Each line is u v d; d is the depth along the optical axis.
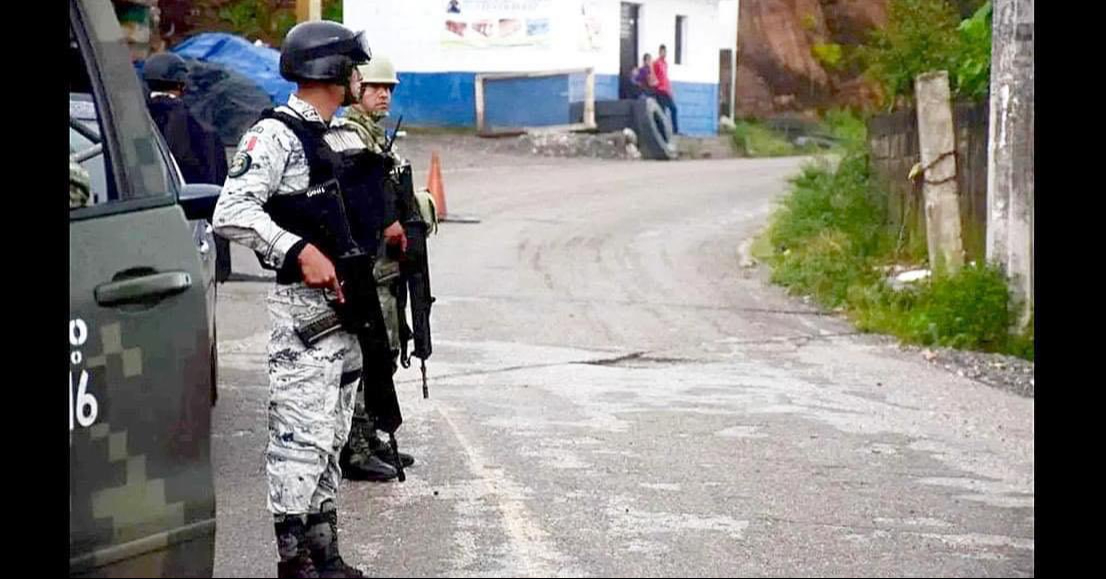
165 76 13.12
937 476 10.33
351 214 7.42
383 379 7.44
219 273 15.09
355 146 8.30
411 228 9.30
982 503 9.55
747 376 14.36
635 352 15.49
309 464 7.15
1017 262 16.55
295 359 7.14
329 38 7.27
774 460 10.66
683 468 10.30
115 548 5.98
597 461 10.43
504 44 15.48
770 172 34.72
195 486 6.21
